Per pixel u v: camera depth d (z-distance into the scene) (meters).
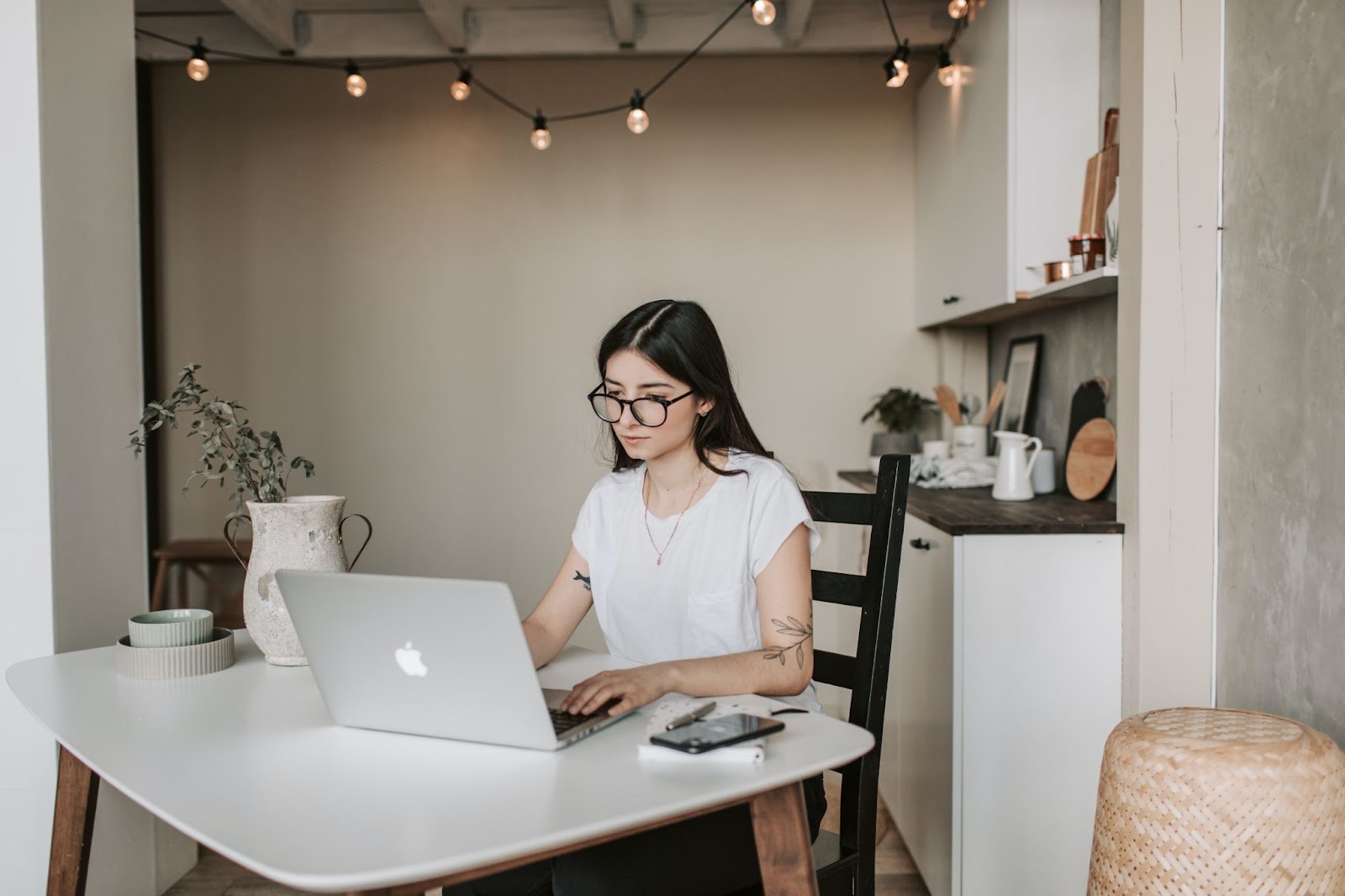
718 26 3.67
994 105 2.87
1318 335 1.68
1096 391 2.75
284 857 0.81
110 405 2.18
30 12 1.93
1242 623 1.92
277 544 1.52
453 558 4.10
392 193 4.06
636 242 4.04
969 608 2.12
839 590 1.47
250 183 4.06
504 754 1.07
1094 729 2.13
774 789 1.02
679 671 1.25
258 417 4.09
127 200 2.25
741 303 4.02
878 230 3.99
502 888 1.38
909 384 4.00
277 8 3.59
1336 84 1.63
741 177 4.01
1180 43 1.99
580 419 4.07
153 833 2.28
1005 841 2.13
